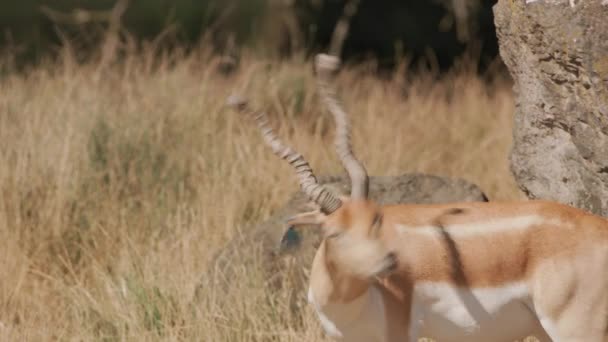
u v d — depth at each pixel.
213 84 35.19
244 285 21.33
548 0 17.86
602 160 17.91
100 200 26.92
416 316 15.29
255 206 26.98
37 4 60.94
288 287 21.36
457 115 36.78
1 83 36.19
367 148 31.44
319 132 31.02
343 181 23.47
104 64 36.22
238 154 28.92
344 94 37.41
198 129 31.00
